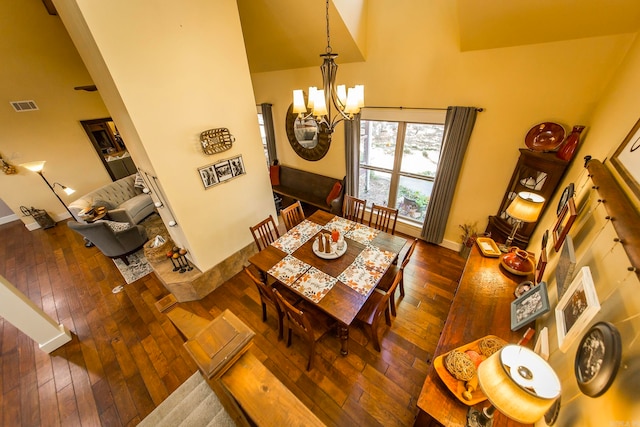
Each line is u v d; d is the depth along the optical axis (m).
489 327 1.68
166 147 2.36
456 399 1.35
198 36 2.30
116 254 3.76
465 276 2.08
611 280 1.01
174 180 2.50
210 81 2.50
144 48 2.00
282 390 1.01
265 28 3.20
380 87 3.30
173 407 2.02
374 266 2.35
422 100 3.07
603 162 1.59
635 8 1.70
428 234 3.72
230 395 1.15
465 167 3.12
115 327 2.87
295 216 3.24
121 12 1.83
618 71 1.92
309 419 0.93
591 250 1.28
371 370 2.27
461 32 2.38
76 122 5.16
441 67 2.78
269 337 2.62
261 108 4.90
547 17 1.98
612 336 0.81
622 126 1.49
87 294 3.35
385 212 3.03
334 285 2.17
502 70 2.48
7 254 4.27
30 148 4.79
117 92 1.98
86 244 4.39
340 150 4.24
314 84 4.02
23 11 4.18
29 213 4.97
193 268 3.16
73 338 2.75
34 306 2.46
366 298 2.04
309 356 2.26
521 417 0.93
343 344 2.29
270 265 2.42
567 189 1.95
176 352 2.57
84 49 2.10
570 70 2.19
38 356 2.57
